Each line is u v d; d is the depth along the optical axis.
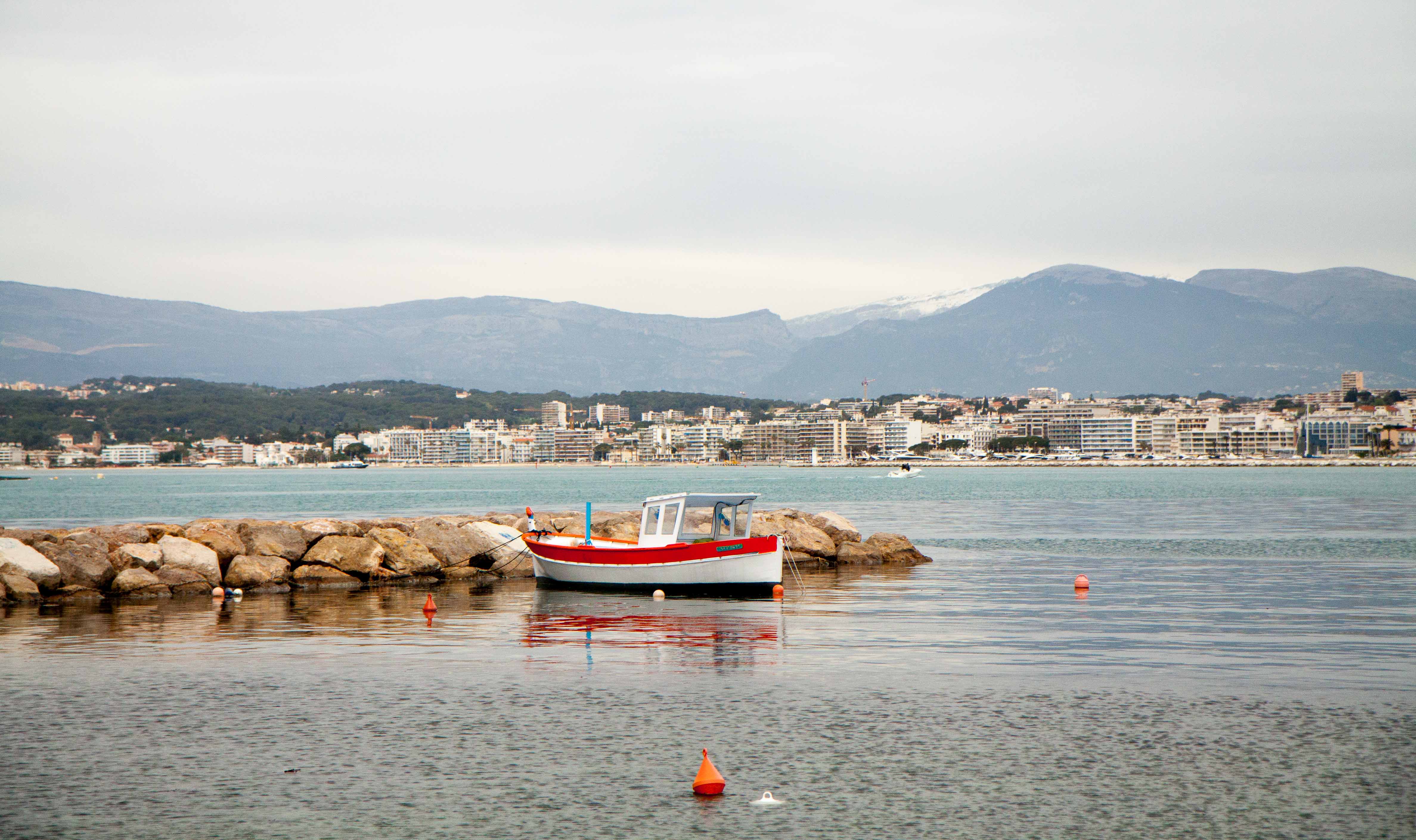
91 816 19.66
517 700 27.03
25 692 28.02
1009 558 63.31
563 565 50.28
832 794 20.47
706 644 34.56
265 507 156.00
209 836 18.78
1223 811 19.55
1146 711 25.53
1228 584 49.25
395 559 52.50
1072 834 18.67
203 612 42.44
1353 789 20.45
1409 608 41.34
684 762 22.27
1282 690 27.45
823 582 51.25
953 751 22.75
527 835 18.78
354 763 22.25
